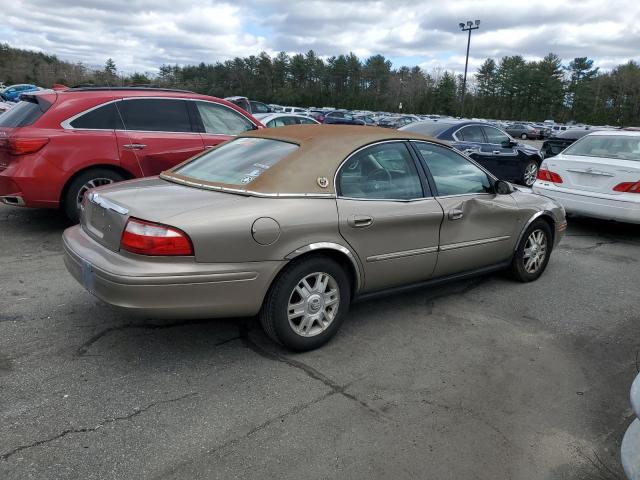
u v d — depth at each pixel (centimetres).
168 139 668
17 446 259
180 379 326
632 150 746
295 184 350
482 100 9138
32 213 735
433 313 447
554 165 780
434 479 250
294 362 353
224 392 314
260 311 348
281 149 379
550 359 373
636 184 694
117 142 631
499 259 496
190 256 308
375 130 420
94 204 357
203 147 696
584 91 9019
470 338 402
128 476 243
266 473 249
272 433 278
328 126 432
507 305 472
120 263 312
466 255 453
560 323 438
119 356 351
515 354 379
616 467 264
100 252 332
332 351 371
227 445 267
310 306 357
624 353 388
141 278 302
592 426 297
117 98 645
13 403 294
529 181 1188
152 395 308
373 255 381
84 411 290
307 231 342
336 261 371
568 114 9056
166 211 316
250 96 10025
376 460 261
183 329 394
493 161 1085
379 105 9406
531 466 262
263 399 309
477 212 453
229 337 385
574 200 748
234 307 327
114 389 312
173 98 688
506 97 9250
